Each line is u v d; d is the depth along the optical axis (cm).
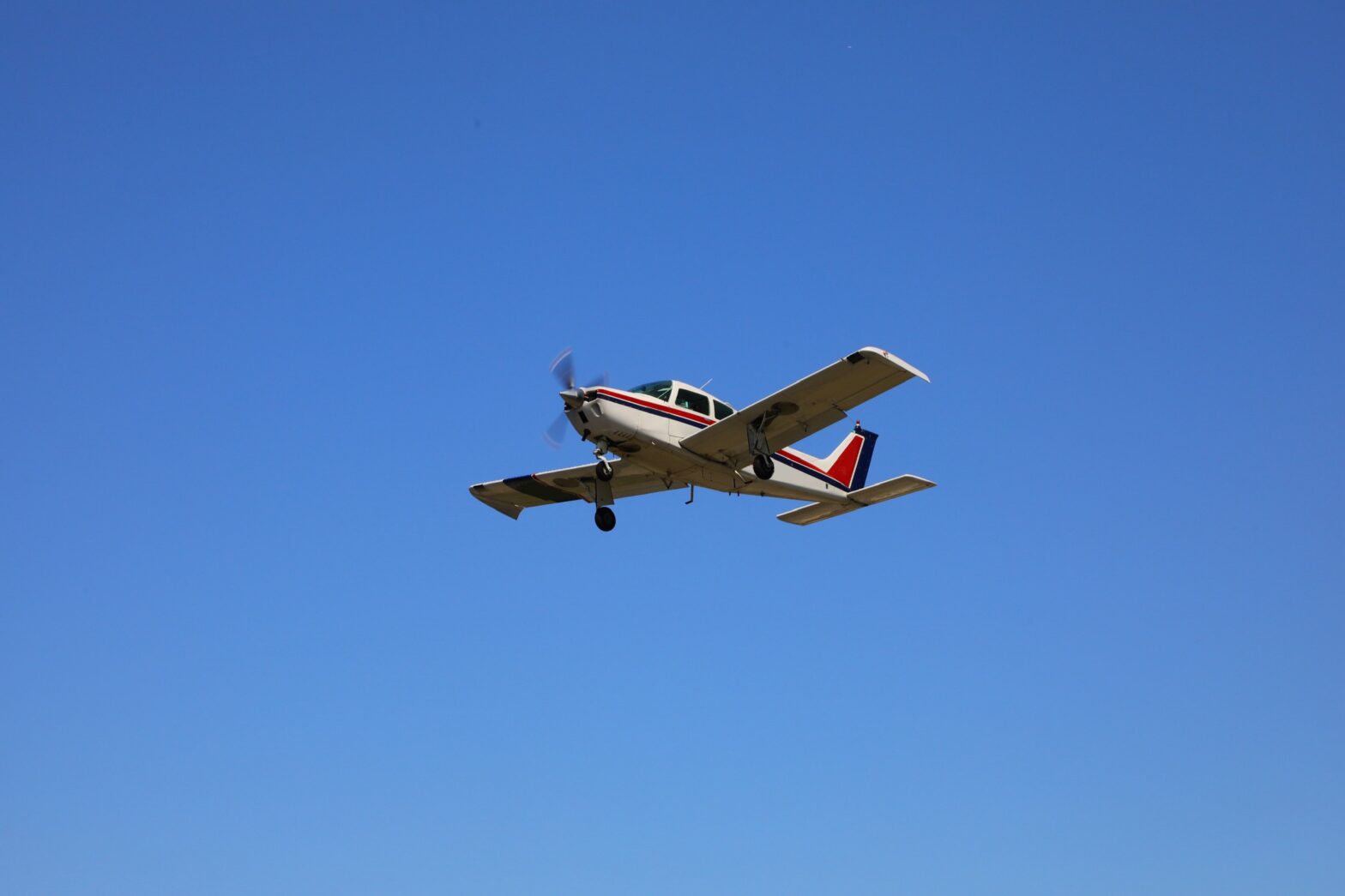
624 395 2630
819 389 2523
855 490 3195
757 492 2984
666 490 3033
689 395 2750
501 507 3206
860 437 3247
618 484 3016
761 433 2627
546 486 3067
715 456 2734
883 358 2434
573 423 2627
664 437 2656
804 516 3241
